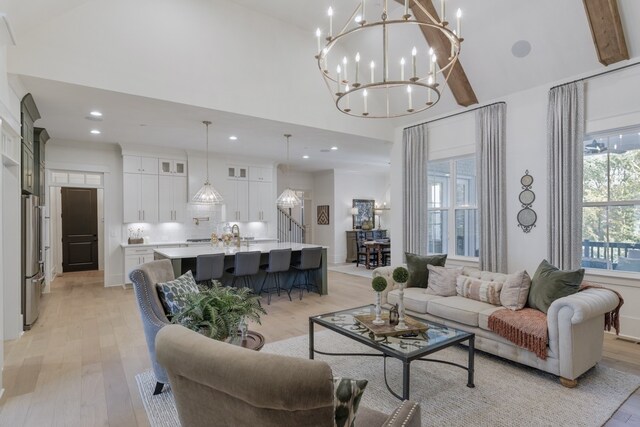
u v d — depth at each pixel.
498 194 5.02
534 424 2.30
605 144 4.32
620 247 4.21
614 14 3.71
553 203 4.42
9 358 3.39
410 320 2.97
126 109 4.63
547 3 4.00
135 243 7.04
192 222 7.78
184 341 1.17
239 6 4.63
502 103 5.02
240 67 4.83
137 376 3.01
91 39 3.83
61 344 3.75
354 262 10.58
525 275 3.41
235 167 8.34
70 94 4.05
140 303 2.68
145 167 7.20
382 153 8.05
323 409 0.97
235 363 1.01
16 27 3.32
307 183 11.32
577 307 2.69
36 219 4.54
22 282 4.21
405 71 5.52
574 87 4.25
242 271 5.19
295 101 5.41
